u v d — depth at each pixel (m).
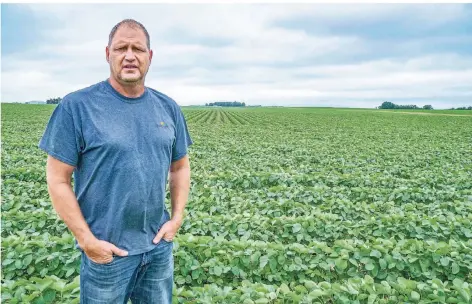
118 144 3.31
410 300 5.18
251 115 75.50
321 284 5.32
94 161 3.34
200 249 6.49
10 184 11.15
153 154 3.52
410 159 18.73
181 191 4.08
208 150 20.56
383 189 11.24
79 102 3.32
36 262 6.19
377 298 5.15
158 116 3.64
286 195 10.39
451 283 6.38
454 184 12.79
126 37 3.31
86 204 3.44
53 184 3.29
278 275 6.32
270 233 7.76
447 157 20.42
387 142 28.58
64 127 3.27
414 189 11.11
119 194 3.38
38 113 57.41
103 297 3.52
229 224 7.84
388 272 6.47
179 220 3.95
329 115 80.56
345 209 9.18
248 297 5.07
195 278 6.10
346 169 15.49
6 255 6.26
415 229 8.05
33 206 9.23
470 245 6.84
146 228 3.63
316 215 8.35
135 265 3.58
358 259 6.48
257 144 23.62
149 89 3.79
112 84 3.51
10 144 19.80
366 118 68.94
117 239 3.46
